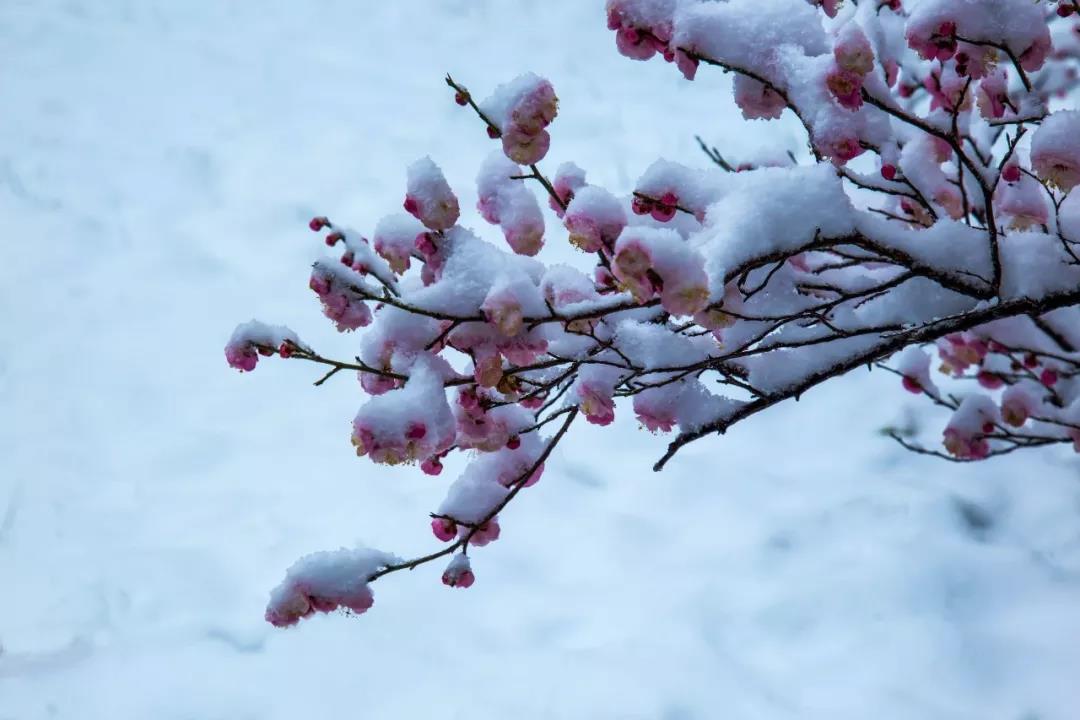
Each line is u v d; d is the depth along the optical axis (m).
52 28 3.67
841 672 1.65
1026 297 1.21
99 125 3.22
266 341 1.20
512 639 1.74
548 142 1.16
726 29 1.19
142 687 1.66
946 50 1.19
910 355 1.59
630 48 1.21
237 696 1.65
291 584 1.22
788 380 1.24
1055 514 1.88
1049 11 1.48
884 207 1.43
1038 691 1.59
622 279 1.09
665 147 3.11
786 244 1.17
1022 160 1.39
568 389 1.33
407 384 1.17
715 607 1.78
